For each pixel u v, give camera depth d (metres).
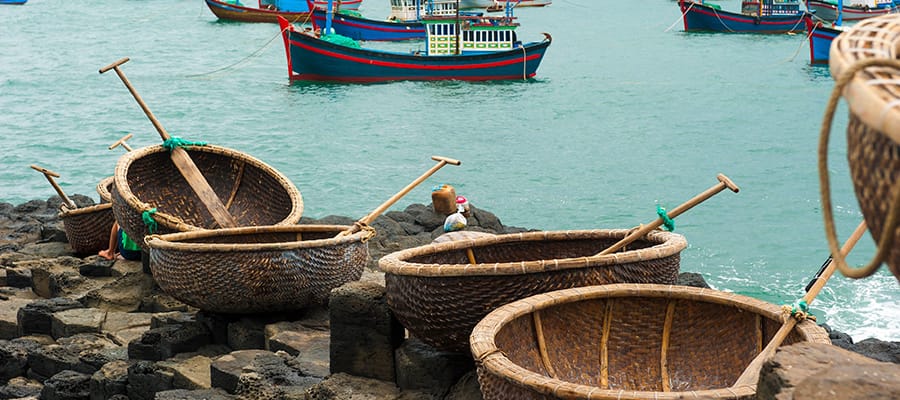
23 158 31.03
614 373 5.64
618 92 43.00
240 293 7.92
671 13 84.38
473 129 35.50
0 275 11.71
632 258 5.98
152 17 79.81
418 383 6.30
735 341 5.49
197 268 7.95
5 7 89.25
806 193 23.78
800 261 18.00
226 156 11.69
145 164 11.49
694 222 21.31
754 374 4.56
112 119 38.12
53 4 92.31
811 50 49.22
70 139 34.19
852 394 2.93
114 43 63.34
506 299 5.79
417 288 5.96
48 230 13.74
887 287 15.47
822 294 15.38
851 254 18.33
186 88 45.69
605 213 23.55
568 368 5.59
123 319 9.60
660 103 40.06
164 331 8.33
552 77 47.47
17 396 8.63
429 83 45.88
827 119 2.21
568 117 37.44
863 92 2.07
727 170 27.31
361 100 42.03
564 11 87.69
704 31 67.25
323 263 8.09
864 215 2.27
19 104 41.09
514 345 5.34
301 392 6.57
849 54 2.30
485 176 27.83
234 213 11.62
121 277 10.34
